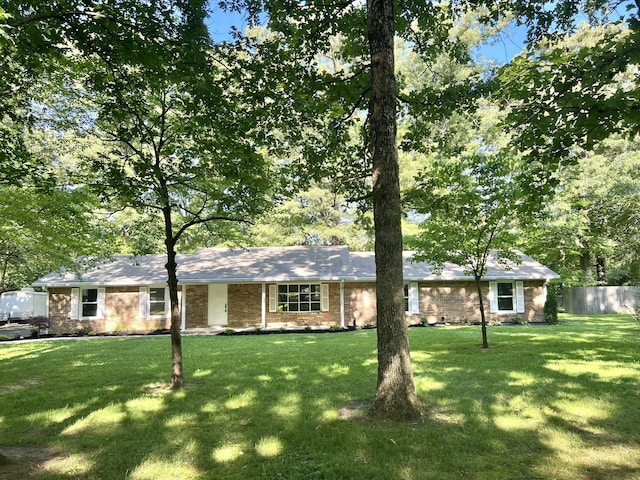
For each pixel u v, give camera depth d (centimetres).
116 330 1933
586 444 424
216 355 1109
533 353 973
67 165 1538
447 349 1091
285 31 672
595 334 1349
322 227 2666
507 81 677
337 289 2039
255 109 663
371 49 575
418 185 940
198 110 636
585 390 621
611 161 2405
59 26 493
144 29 491
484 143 2425
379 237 547
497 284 2052
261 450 433
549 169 685
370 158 823
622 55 533
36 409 609
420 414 518
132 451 440
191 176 924
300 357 1029
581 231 2381
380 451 419
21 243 1112
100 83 620
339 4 684
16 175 693
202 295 2014
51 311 1938
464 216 1046
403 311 541
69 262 1290
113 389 731
